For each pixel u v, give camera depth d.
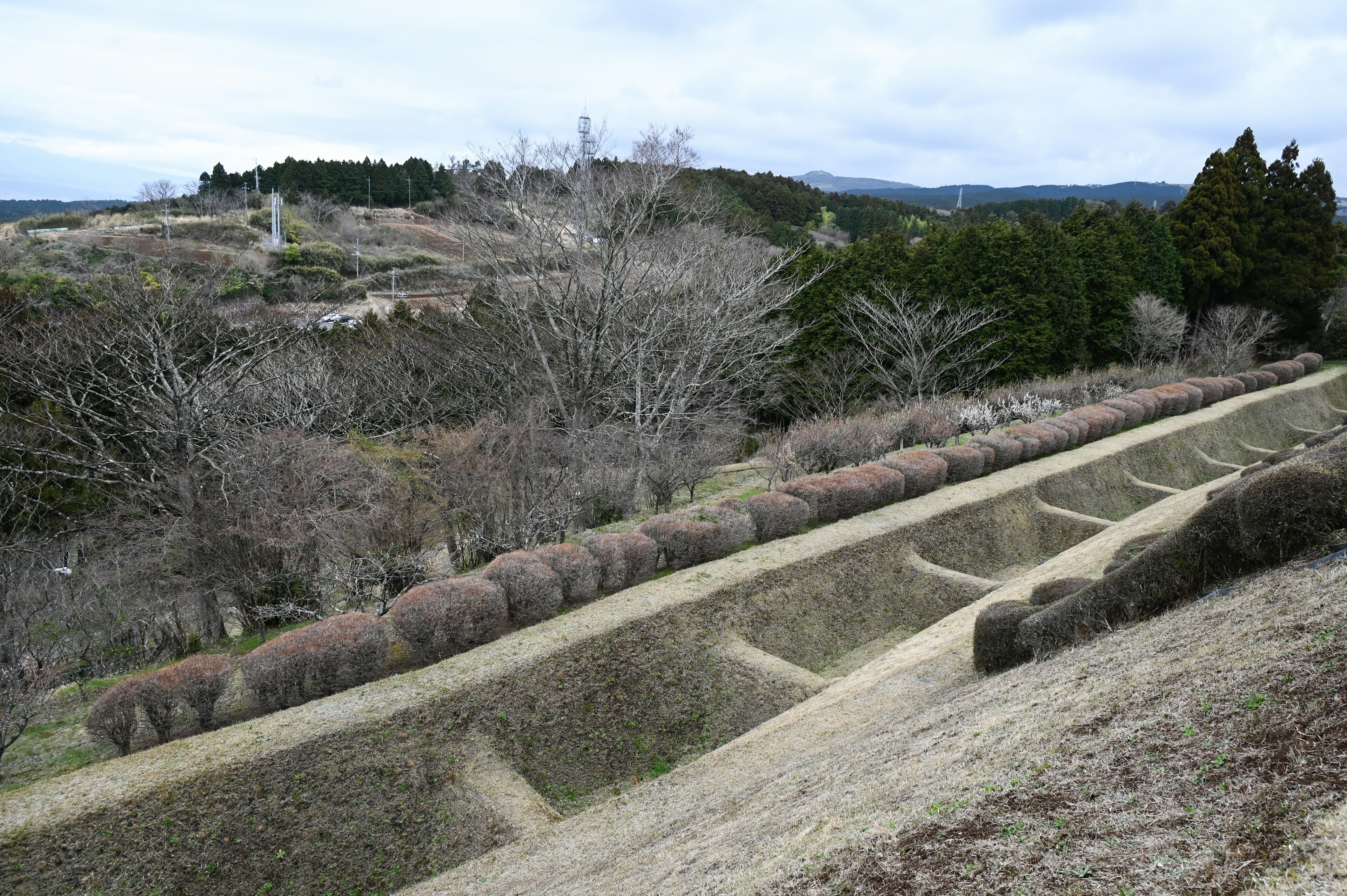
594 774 7.96
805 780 5.79
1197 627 4.66
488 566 9.67
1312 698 3.09
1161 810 2.89
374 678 8.05
